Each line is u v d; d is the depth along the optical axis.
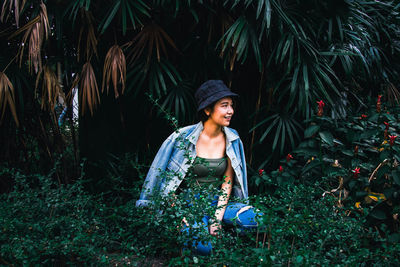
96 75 3.08
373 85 3.68
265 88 3.06
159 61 2.69
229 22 2.73
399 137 2.59
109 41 3.00
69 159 3.62
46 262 1.77
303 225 1.75
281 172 2.71
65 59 2.86
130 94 3.14
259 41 2.50
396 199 2.27
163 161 2.28
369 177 2.62
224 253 1.64
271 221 1.59
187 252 1.55
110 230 2.03
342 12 2.75
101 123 3.23
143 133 3.20
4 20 2.77
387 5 3.41
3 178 2.98
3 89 2.63
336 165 2.66
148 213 1.87
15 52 2.79
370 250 1.92
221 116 2.25
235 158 2.36
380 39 3.72
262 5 2.41
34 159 3.24
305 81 2.59
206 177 2.32
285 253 1.42
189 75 3.04
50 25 2.63
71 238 1.88
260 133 3.14
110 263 1.75
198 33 2.99
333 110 2.89
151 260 1.84
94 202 2.20
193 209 1.76
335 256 1.58
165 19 2.80
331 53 2.67
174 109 3.06
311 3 2.76
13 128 3.05
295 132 2.94
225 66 2.84
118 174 3.07
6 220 1.80
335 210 2.08
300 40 2.59
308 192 1.96
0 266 1.67
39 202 2.01
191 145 2.30
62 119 3.43
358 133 2.72
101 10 2.71
